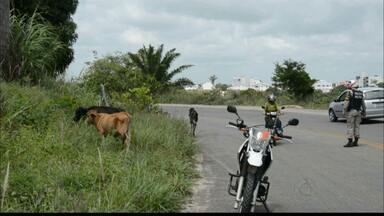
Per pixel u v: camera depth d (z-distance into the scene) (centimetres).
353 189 945
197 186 933
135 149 1064
